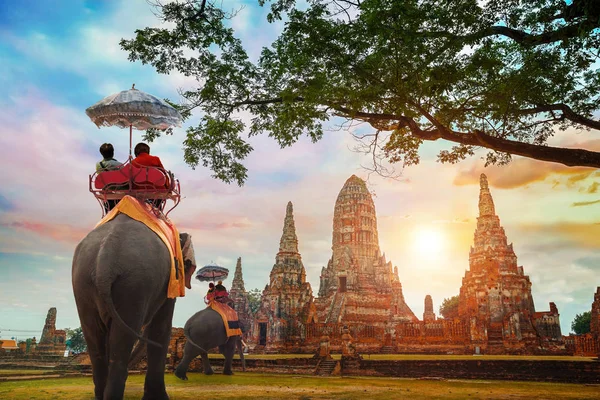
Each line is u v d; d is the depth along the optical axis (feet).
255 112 60.08
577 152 46.44
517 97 53.62
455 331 176.45
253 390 40.34
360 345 185.06
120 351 20.40
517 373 71.36
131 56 55.31
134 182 25.63
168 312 26.99
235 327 60.13
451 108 54.90
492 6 46.39
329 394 37.73
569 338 160.76
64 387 39.45
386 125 58.34
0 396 31.96
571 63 53.01
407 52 47.26
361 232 245.86
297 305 199.62
